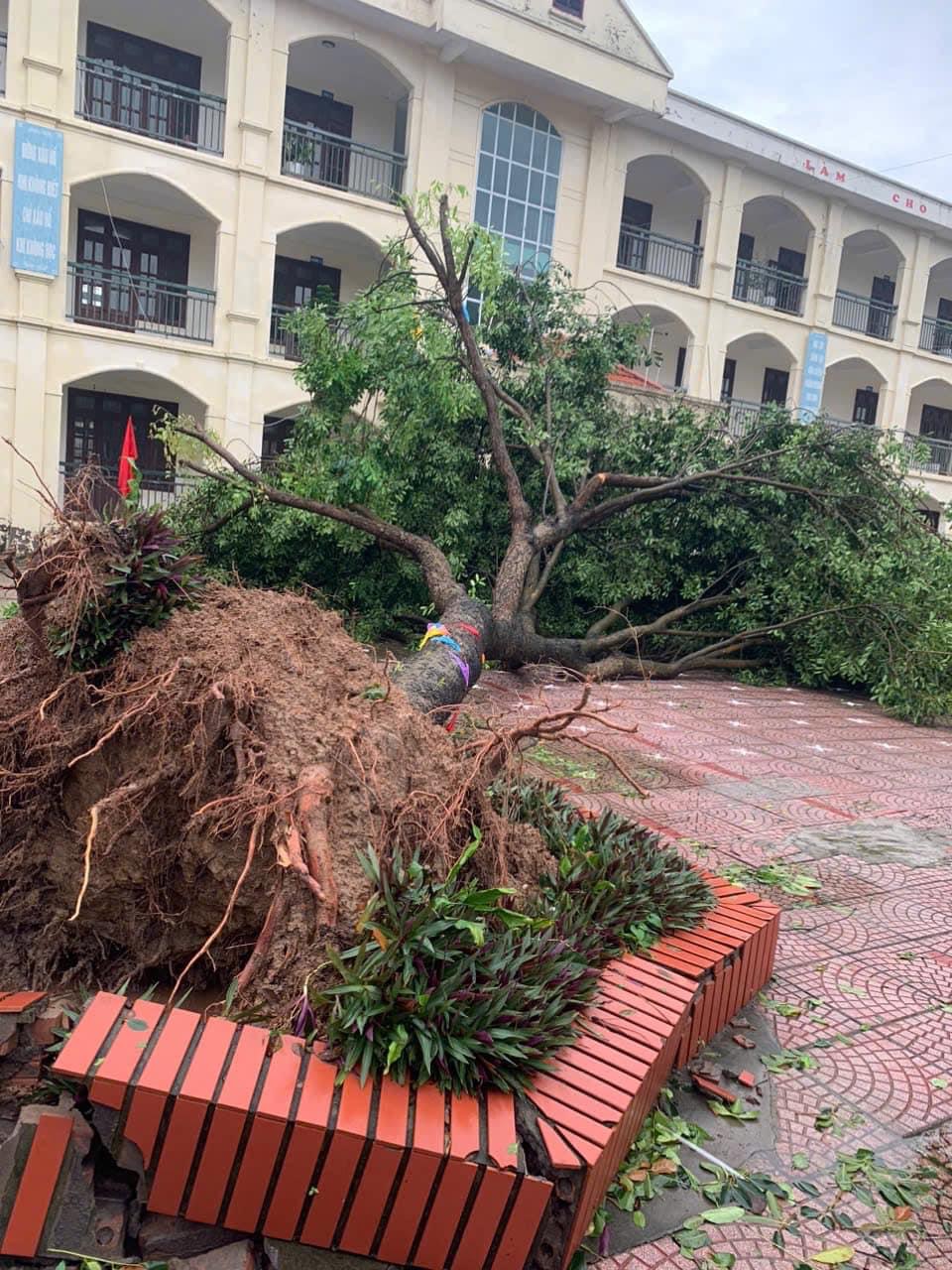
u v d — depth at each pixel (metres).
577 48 18.83
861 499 11.23
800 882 5.09
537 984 2.55
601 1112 2.25
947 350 28.55
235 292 17.05
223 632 3.34
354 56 18.23
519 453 11.49
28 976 3.20
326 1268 2.11
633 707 9.52
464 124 18.88
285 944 2.63
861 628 10.82
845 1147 2.88
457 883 2.92
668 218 23.84
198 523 10.45
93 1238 2.04
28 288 15.27
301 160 17.50
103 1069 2.02
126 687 3.19
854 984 3.98
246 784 2.87
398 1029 2.20
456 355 10.05
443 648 6.32
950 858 5.70
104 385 18.02
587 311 20.81
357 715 3.24
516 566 9.59
